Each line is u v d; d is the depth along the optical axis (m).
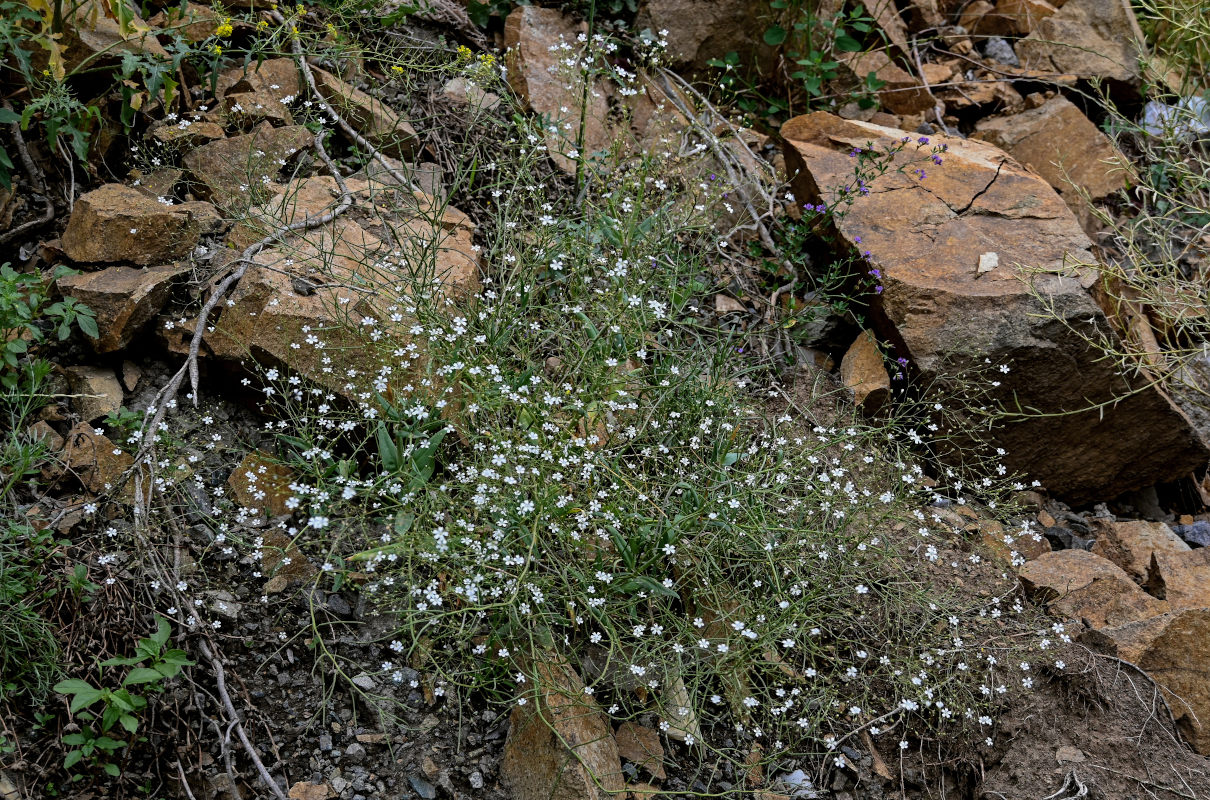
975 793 1.53
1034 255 1.76
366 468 1.58
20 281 1.55
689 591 1.55
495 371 1.51
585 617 1.52
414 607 1.49
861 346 1.77
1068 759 1.52
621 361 1.57
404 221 1.67
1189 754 1.53
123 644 1.46
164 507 1.51
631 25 2.01
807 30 1.98
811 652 1.55
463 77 1.86
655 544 1.50
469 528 1.46
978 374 1.71
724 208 1.82
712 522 1.51
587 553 1.52
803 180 1.87
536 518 1.46
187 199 1.70
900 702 1.54
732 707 1.51
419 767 1.47
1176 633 1.58
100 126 1.70
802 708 1.54
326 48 1.80
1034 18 2.16
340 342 1.58
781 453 1.55
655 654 1.51
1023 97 2.11
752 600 1.54
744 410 1.62
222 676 1.46
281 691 1.48
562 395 1.55
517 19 1.93
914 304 1.73
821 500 1.57
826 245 1.83
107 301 1.58
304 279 1.60
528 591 1.46
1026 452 1.74
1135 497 1.79
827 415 1.73
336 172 1.72
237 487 1.55
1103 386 1.71
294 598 1.52
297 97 1.79
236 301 1.59
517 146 1.79
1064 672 1.56
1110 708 1.55
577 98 1.90
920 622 1.59
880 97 2.06
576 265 1.66
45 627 1.44
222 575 1.51
